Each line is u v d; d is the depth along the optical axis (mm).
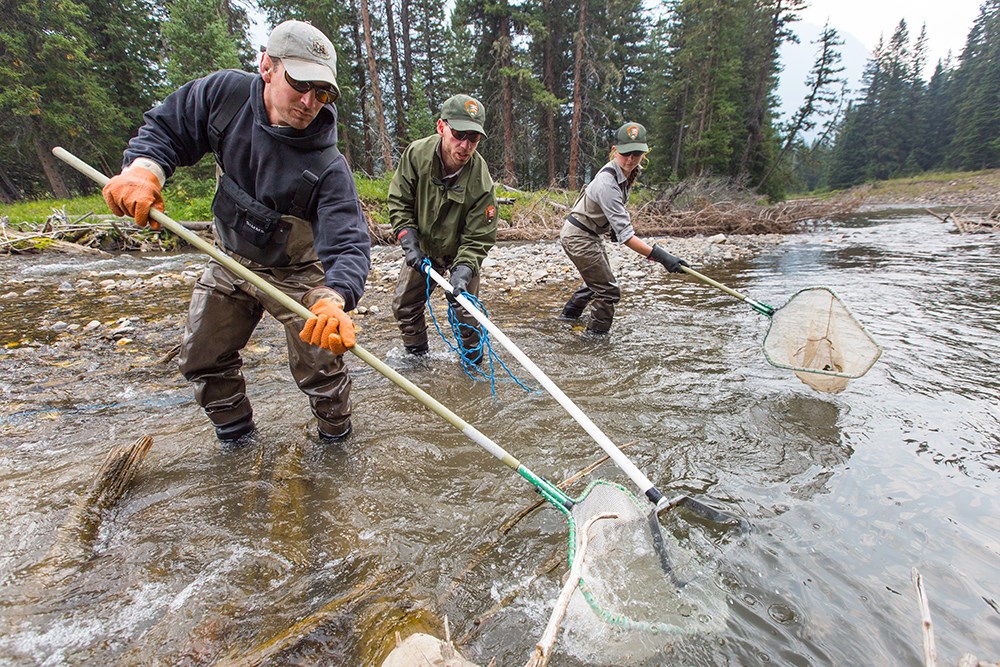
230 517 2146
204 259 10430
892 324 4910
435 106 35062
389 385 3621
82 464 2531
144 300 6484
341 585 1794
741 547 1947
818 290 3316
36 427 2947
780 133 36125
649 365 4016
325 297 1984
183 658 1492
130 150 2074
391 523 2133
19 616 1622
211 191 18844
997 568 1829
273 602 1710
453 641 1561
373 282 7676
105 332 4945
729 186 24156
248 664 1459
